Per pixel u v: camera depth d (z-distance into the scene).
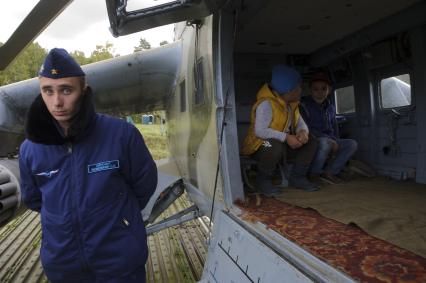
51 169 1.93
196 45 3.61
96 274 2.01
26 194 2.15
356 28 4.11
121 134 2.02
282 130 3.43
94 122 1.97
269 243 2.22
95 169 1.94
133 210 2.10
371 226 2.33
